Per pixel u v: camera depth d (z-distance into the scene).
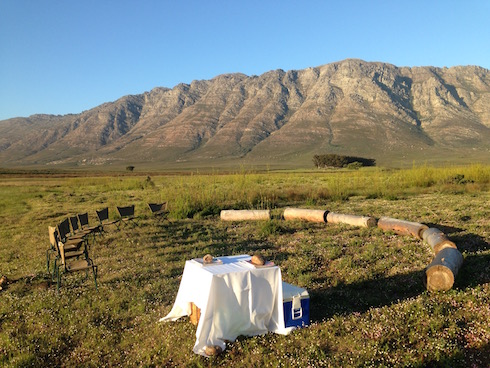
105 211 16.03
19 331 7.09
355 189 27.50
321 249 11.30
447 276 7.41
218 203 21.80
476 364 5.24
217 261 6.70
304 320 6.59
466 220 14.78
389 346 5.72
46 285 9.54
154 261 11.04
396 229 13.05
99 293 8.65
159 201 23.97
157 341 6.28
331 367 5.23
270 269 6.45
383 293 7.91
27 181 58.66
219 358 5.65
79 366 5.85
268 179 43.06
